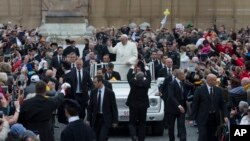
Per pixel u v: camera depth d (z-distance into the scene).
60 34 94.06
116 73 66.00
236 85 56.19
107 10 140.50
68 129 38.31
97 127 53.66
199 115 51.88
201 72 69.19
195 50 88.25
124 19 141.00
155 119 60.97
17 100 43.62
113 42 99.56
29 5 138.50
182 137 54.97
